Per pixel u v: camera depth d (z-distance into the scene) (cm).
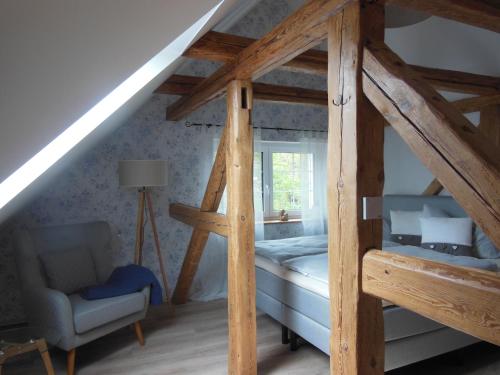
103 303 274
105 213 398
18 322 357
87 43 77
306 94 394
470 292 101
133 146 410
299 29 172
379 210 143
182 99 370
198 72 435
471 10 159
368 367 143
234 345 251
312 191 500
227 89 262
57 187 376
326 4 151
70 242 332
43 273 303
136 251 382
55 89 86
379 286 132
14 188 200
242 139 248
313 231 495
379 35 142
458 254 352
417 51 418
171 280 434
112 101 208
